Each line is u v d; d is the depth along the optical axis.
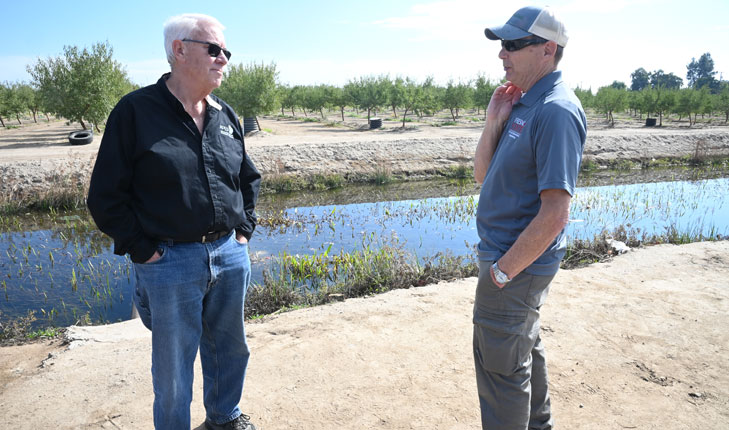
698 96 36.78
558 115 1.78
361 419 2.71
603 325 3.87
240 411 2.62
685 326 3.82
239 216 2.30
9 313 6.01
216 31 2.04
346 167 18.47
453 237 10.05
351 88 40.25
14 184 13.91
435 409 2.81
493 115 2.25
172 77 2.08
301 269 7.10
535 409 2.41
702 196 14.16
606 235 7.30
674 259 5.59
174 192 2.02
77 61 24.28
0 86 37.69
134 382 3.12
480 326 2.06
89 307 6.25
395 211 12.83
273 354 3.45
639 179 17.75
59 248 9.43
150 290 2.08
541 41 1.87
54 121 45.94
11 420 2.71
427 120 42.28
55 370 3.29
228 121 2.30
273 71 27.94
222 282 2.32
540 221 1.78
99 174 1.90
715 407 2.80
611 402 2.87
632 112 58.12
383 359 3.38
